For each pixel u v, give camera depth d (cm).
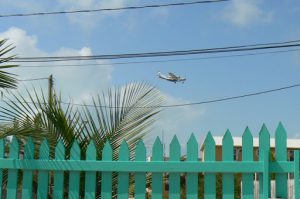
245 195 611
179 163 625
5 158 675
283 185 604
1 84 725
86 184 649
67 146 768
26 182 663
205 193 619
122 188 642
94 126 784
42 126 784
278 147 612
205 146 627
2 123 778
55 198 655
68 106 791
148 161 634
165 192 678
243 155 618
